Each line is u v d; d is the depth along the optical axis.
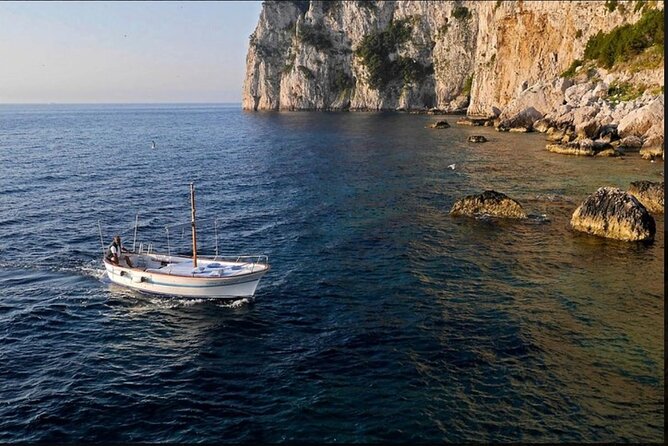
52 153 92.56
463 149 87.31
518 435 17.84
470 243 38.25
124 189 59.50
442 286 30.59
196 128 165.00
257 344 24.23
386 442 17.58
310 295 29.66
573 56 121.06
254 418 18.94
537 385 20.58
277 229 43.06
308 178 65.81
